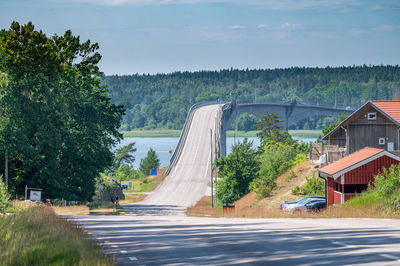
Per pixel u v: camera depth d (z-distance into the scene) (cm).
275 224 4050
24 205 6569
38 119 10244
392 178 5419
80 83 12512
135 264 2131
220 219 5788
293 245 2484
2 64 10231
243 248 2492
